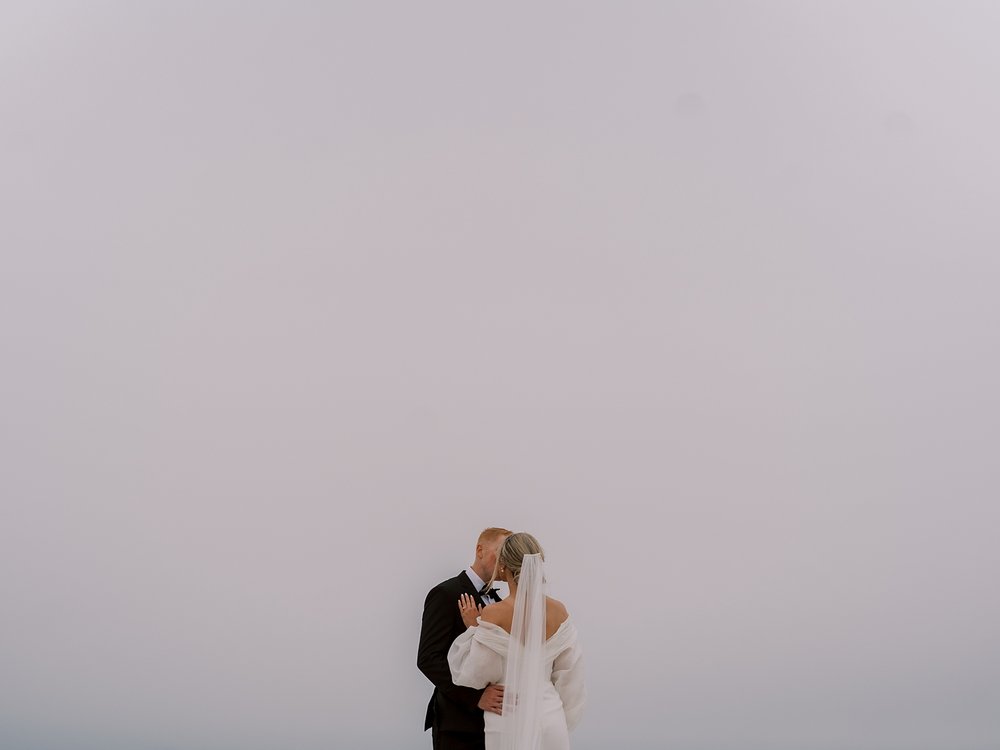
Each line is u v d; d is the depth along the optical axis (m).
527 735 3.27
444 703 3.61
